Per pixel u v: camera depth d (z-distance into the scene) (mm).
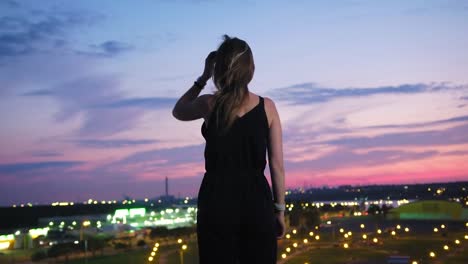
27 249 72688
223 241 2438
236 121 2445
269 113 2531
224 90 2453
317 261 52281
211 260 2457
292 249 61656
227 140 2443
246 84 2479
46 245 77688
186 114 2576
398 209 130375
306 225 76312
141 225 120188
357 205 163750
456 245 63344
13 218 144375
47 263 59438
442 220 120000
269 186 2516
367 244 68188
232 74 2432
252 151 2461
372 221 122125
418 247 63156
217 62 2484
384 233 84438
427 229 94500
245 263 2486
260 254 2455
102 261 59156
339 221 125062
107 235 87438
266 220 2438
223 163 2455
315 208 79562
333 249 63188
